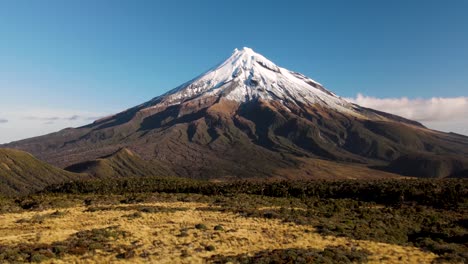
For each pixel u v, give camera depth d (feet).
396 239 172.55
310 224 191.31
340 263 126.82
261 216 212.43
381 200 322.96
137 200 285.02
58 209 241.35
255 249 140.97
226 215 215.31
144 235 156.56
